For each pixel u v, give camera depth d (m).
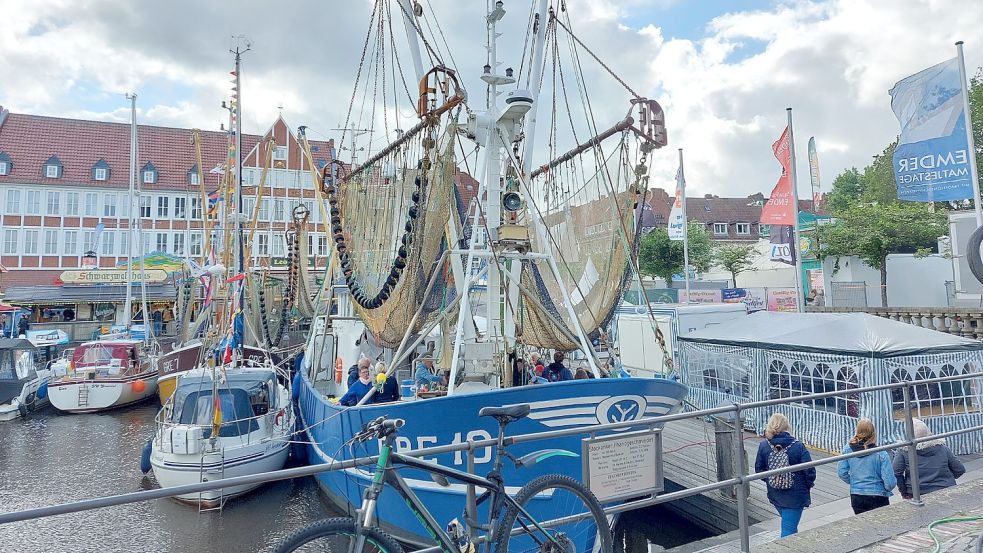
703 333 17.61
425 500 8.30
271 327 27.64
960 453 12.62
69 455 17.97
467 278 9.85
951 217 27.56
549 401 8.18
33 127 54.34
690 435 14.90
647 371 20.38
